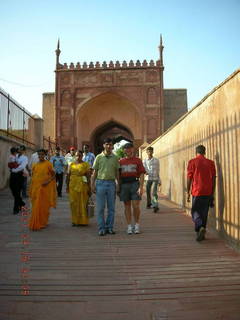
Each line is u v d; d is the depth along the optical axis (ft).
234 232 13.79
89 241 15.25
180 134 25.80
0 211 23.99
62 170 33.22
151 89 78.59
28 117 49.88
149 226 18.67
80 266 11.68
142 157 59.52
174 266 11.62
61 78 79.97
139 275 10.78
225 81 14.55
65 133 78.84
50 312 8.38
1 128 36.68
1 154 35.24
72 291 9.59
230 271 11.05
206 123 18.07
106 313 8.33
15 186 22.74
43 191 18.33
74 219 18.95
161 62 78.74
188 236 16.11
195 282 10.16
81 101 79.30
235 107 13.64
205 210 14.97
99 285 10.00
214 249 13.75
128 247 14.16
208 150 17.66
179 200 26.48
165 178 33.81
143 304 8.79
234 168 13.75
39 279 10.46
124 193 16.90
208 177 14.99
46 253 13.28
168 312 8.36
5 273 10.98
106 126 90.58
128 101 79.25
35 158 31.48
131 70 79.05
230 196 14.25
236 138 13.52
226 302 8.82
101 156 17.08
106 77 79.10
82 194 18.90
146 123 77.71
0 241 15.26
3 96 37.37
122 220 20.89
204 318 8.04
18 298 9.15
